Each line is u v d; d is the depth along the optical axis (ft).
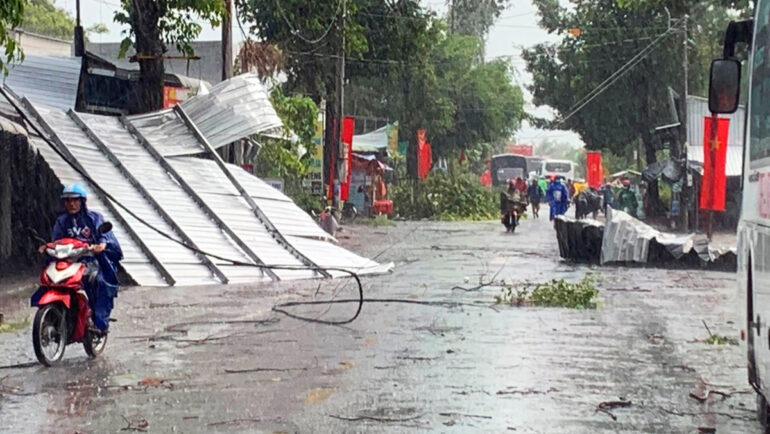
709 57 186.60
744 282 30.12
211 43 157.89
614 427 27.14
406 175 231.71
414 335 44.73
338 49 144.05
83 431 26.32
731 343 42.86
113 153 73.46
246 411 28.78
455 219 202.49
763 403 27.30
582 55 190.60
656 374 35.53
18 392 31.63
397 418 27.89
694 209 159.12
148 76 86.02
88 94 98.37
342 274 73.20
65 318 36.88
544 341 43.16
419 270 80.89
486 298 60.39
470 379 34.01
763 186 25.70
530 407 29.60
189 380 33.73
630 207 180.86
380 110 232.94
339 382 33.40
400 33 173.17
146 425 26.96
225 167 79.00
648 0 120.47
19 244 72.79
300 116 137.80
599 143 196.65
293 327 47.24
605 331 46.57
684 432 26.71
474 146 270.87
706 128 112.57
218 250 69.41
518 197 150.00
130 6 87.61
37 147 67.41
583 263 90.48
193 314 51.72
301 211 80.94
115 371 35.45
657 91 184.03
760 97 27.04
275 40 154.10
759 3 27.99
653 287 69.51
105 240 37.47
